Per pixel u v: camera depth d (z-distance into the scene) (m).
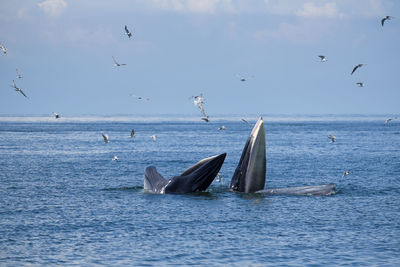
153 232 89.00
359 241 83.50
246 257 75.56
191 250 78.81
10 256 75.50
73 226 93.00
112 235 87.00
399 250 78.62
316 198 120.19
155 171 134.25
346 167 190.00
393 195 124.81
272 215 102.00
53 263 72.62
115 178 158.12
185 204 112.44
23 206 110.75
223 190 129.88
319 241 83.56
